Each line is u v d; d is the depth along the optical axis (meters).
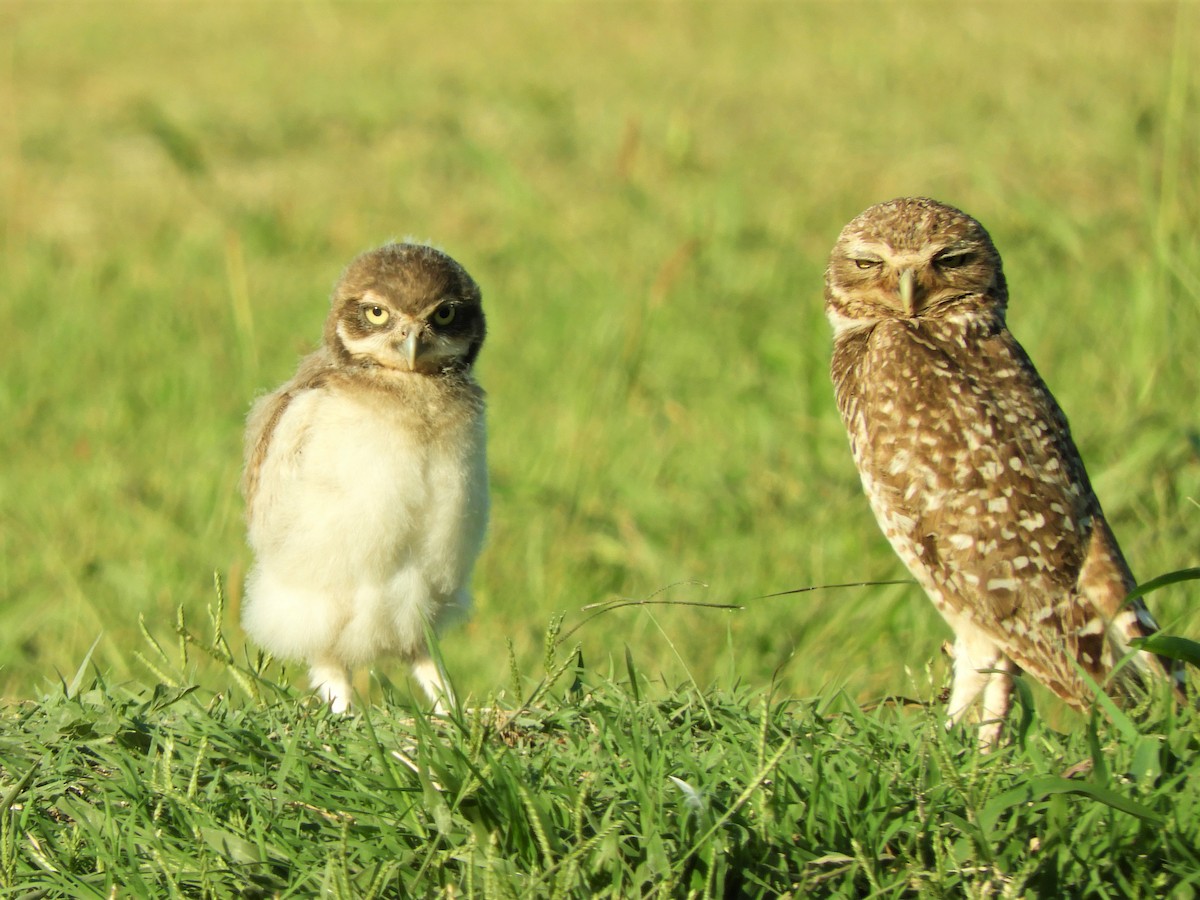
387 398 8.40
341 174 27.47
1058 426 8.38
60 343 20.20
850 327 9.08
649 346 18.75
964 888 5.71
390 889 5.90
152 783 6.38
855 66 33.16
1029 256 21.11
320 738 6.91
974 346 8.61
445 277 8.62
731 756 6.47
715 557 13.38
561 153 28.27
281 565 8.56
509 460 15.60
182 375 19.02
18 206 25.28
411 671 8.97
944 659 9.56
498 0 41.72
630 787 6.21
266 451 8.77
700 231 23.00
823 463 15.20
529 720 7.00
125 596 13.23
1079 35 34.16
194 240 24.50
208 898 5.85
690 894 5.61
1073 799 6.09
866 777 6.13
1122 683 7.71
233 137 29.33
